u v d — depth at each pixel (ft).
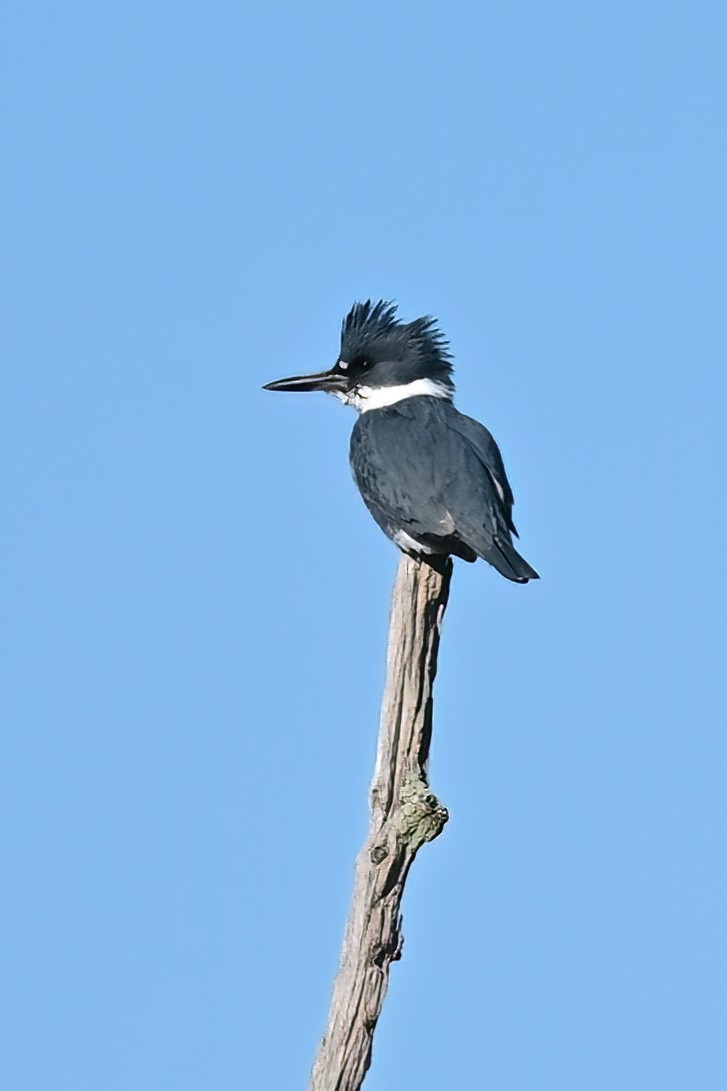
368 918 27.32
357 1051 27.17
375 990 27.25
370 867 27.43
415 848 27.40
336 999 27.35
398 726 28.09
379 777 27.91
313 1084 27.17
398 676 28.30
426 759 28.30
